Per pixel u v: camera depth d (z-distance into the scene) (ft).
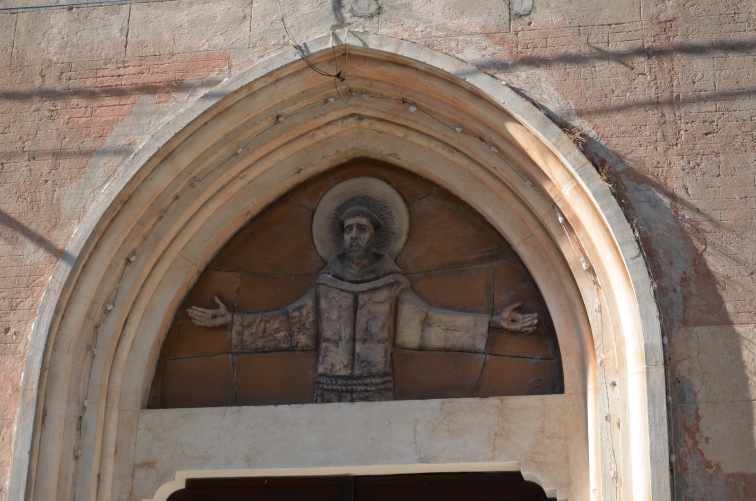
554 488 27.43
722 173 27.81
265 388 29.86
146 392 29.76
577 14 29.71
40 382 27.76
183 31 31.01
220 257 31.32
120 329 29.50
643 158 28.09
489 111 29.22
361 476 29.35
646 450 25.48
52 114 30.68
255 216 31.50
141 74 30.71
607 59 29.14
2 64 31.40
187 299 30.94
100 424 28.66
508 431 28.02
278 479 29.60
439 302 30.14
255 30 30.76
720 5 29.40
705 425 25.73
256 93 30.01
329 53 29.86
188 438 28.94
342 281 30.04
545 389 28.94
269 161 30.83
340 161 31.53
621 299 27.30
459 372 29.37
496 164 29.60
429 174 30.83
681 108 28.50
